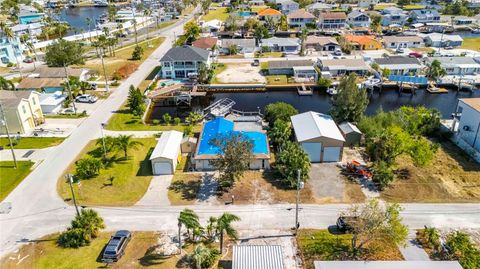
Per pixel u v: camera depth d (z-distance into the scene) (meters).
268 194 47.56
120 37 151.12
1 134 65.50
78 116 73.62
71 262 36.91
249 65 110.50
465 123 60.56
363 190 48.16
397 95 90.19
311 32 147.00
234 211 44.28
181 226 39.75
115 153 58.06
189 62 98.44
